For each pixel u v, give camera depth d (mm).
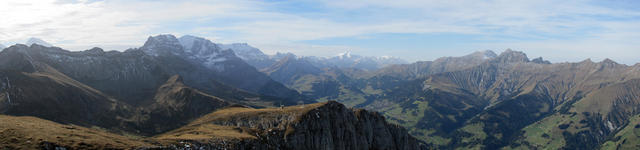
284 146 150000
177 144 105250
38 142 79250
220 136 128750
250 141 134875
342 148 169625
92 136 94938
